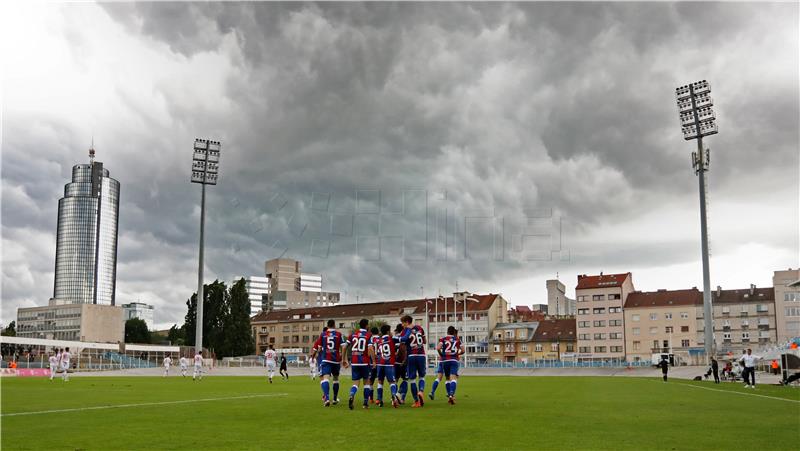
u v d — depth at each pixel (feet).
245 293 458.91
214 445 41.73
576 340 458.91
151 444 42.27
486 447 40.52
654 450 39.29
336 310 543.39
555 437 44.78
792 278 421.18
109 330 572.10
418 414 61.00
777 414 62.08
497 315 498.28
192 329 457.27
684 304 438.81
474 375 276.41
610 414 61.41
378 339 70.28
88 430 49.29
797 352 141.08
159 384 142.72
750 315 428.15
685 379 190.70
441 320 491.72
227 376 232.32
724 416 59.72
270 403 76.89
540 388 125.18
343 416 59.21
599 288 458.09
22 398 86.38
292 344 551.18
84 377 205.26
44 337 586.04
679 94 269.85
